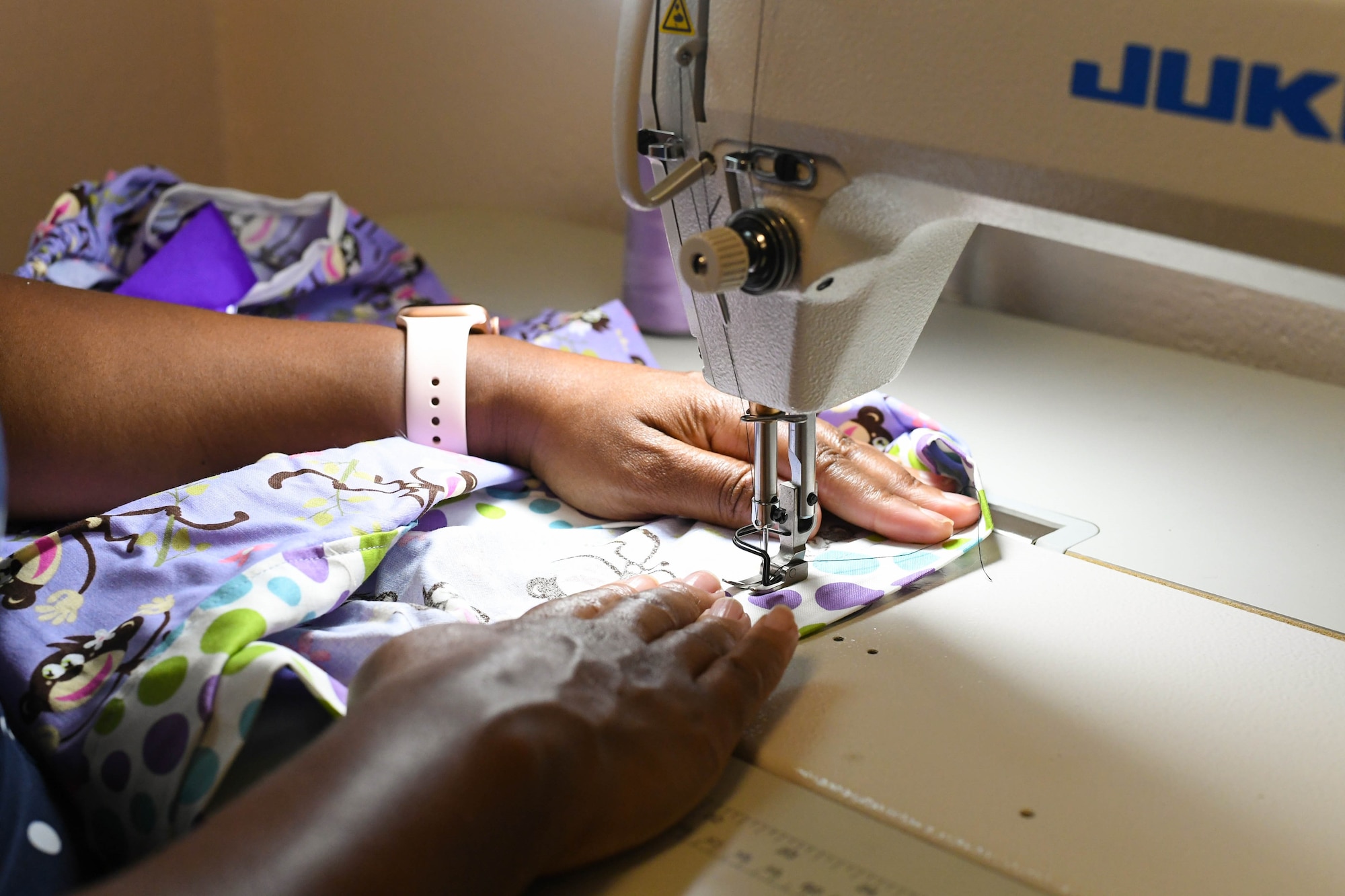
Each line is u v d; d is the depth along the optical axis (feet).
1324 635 2.54
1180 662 2.43
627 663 2.07
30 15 6.56
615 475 3.01
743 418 2.62
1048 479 3.34
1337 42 1.70
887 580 2.70
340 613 2.49
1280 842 1.91
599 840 1.80
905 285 2.51
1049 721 2.22
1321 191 1.76
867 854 1.87
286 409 3.13
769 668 2.21
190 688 2.03
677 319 4.38
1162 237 1.94
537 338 3.72
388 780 1.63
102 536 2.52
